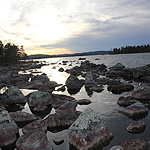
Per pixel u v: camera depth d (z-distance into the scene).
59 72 42.81
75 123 8.02
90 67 48.03
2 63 86.25
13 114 10.95
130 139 7.71
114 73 31.27
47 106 13.67
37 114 12.08
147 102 12.93
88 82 22.23
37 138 7.21
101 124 8.04
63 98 15.60
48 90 19.89
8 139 8.10
